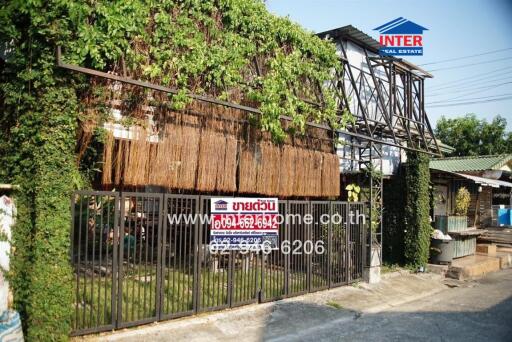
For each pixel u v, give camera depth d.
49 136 5.49
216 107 8.09
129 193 6.34
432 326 7.88
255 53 8.73
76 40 5.79
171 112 7.38
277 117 8.74
